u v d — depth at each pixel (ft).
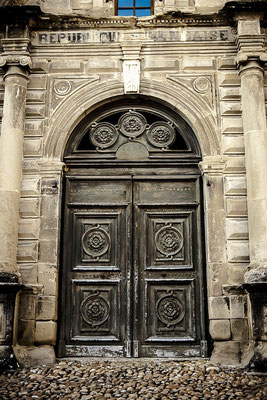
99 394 21.20
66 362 26.66
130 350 28.17
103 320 28.76
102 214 30.27
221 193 29.43
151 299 29.14
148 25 32.07
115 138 31.45
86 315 28.86
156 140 31.37
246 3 30.81
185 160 30.89
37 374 24.16
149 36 31.99
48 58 31.96
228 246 28.63
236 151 30.07
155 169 30.96
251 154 28.89
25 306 27.68
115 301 29.07
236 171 29.76
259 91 29.94
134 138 31.45
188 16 31.81
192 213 30.19
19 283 27.40
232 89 31.12
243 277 28.07
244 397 20.81
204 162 29.91
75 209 30.42
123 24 32.01
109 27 32.22
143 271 29.45
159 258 29.66
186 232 29.99
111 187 30.76
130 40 31.91
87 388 22.03
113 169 31.09
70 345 28.40
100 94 31.35
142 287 29.22
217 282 28.07
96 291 29.19
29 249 28.81
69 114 31.04
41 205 29.55
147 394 21.22
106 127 31.65
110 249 29.81
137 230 30.01
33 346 27.25
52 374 24.20
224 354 26.78
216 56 31.78
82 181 30.91
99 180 30.83
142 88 31.30
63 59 31.96
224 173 29.76
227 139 30.30
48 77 31.71
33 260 28.68
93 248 29.81
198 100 31.04
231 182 29.53
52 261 28.68
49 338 27.43
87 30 32.24
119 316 28.73
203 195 30.25
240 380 23.02
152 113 31.89
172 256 29.63
